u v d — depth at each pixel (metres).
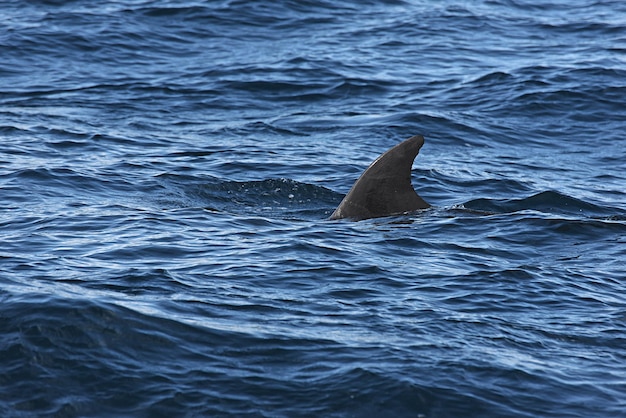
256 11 110.38
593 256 44.47
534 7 120.94
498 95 83.88
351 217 49.75
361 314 35.75
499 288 39.34
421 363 31.64
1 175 56.50
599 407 29.89
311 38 102.62
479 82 87.75
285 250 43.09
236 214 50.16
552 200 57.34
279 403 29.19
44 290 35.31
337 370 30.97
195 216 49.19
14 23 101.50
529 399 30.09
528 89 84.69
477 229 47.62
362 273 40.34
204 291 37.16
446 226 47.88
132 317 33.28
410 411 29.06
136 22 104.31
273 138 71.69
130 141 68.75
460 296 38.28
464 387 30.38
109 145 67.12
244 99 82.81
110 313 33.25
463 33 106.88
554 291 39.50
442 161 67.06
